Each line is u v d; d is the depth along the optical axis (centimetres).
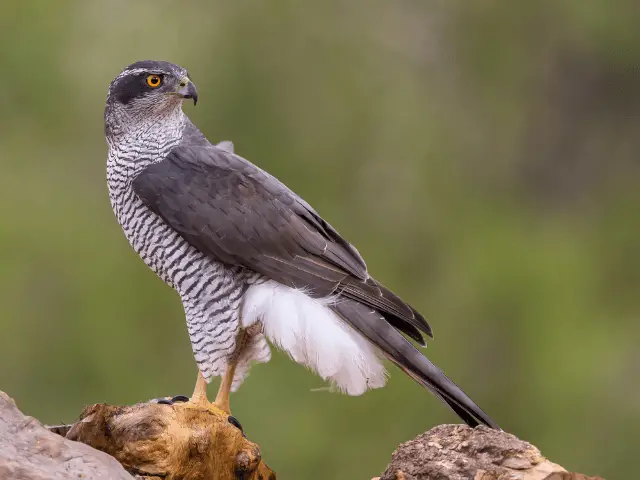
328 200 1650
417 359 724
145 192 758
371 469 1460
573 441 1609
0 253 1495
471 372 1642
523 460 626
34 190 1558
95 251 1535
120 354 1495
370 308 746
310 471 1445
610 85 1923
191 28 1636
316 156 1648
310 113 1658
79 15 1628
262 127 1636
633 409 1639
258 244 748
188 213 750
